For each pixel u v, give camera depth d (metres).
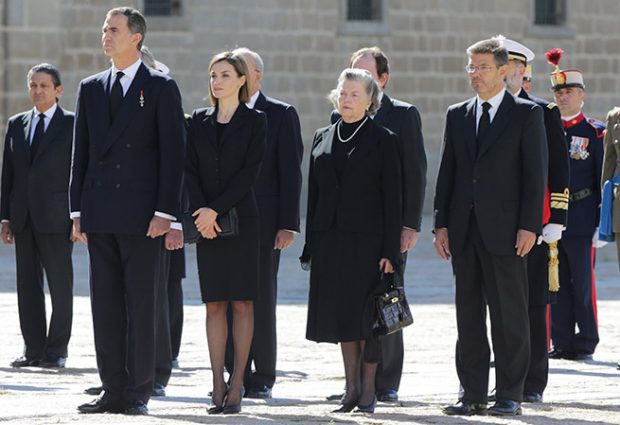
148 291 23.34
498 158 23.28
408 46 76.81
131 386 23.36
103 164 23.25
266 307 26.80
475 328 23.75
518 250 23.22
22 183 31.36
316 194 24.00
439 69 77.25
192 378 29.38
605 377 29.98
